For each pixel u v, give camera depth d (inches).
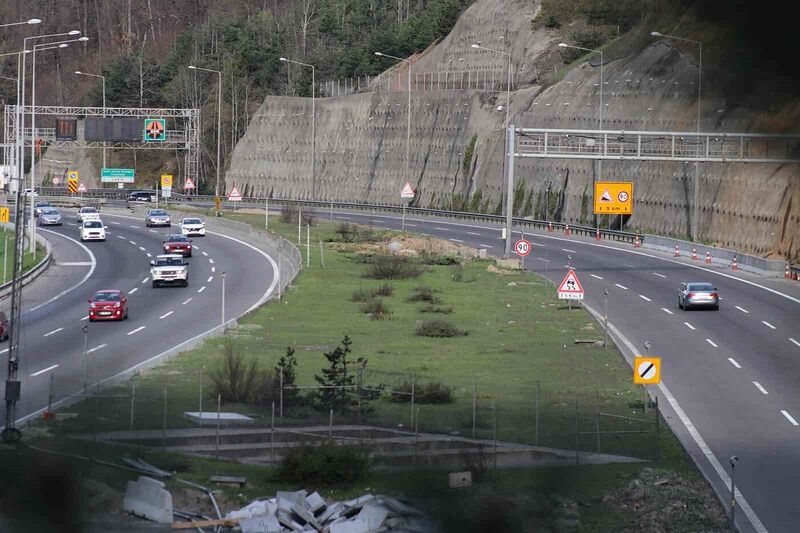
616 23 5167.3
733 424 1391.5
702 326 2153.1
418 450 1236.5
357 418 1376.7
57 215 4441.4
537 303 2477.9
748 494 1104.2
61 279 2967.5
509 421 1378.0
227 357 1544.0
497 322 2218.3
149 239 3946.9
